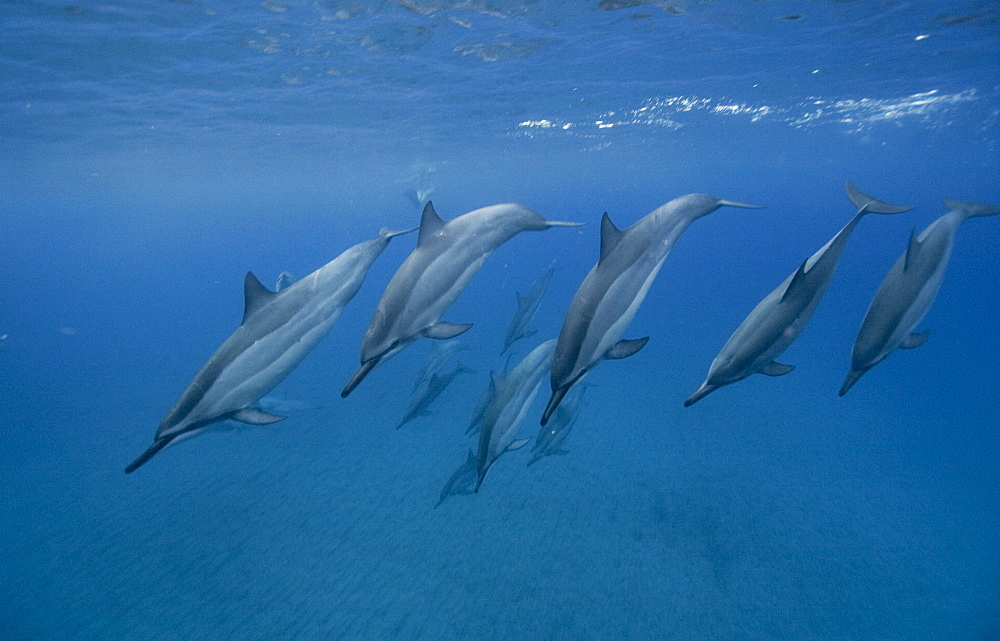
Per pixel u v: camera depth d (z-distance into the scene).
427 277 3.45
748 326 3.56
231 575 8.20
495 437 4.54
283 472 11.22
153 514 10.05
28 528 9.95
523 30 10.75
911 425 12.90
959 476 10.41
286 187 49.31
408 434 12.60
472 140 26.25
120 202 56.06
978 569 7.76
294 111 17.55
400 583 7.77
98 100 14.67
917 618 6.94
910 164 47.00
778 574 7.73
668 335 22.00
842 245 3.60
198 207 70.94
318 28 10.24
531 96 17.00
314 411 14.30
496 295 34.94
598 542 8.44
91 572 8.52
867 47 12.95
